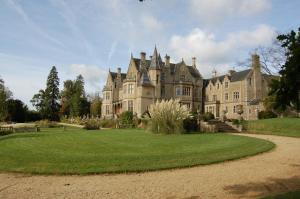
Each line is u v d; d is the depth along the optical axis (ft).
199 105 192.85
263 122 108.68
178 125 83.10
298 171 33.27
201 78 196.75
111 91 209.77
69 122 198.59
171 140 64.75
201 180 28.99
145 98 166.09
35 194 24.26
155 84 169.99
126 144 56.90
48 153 44.52
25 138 70.44
